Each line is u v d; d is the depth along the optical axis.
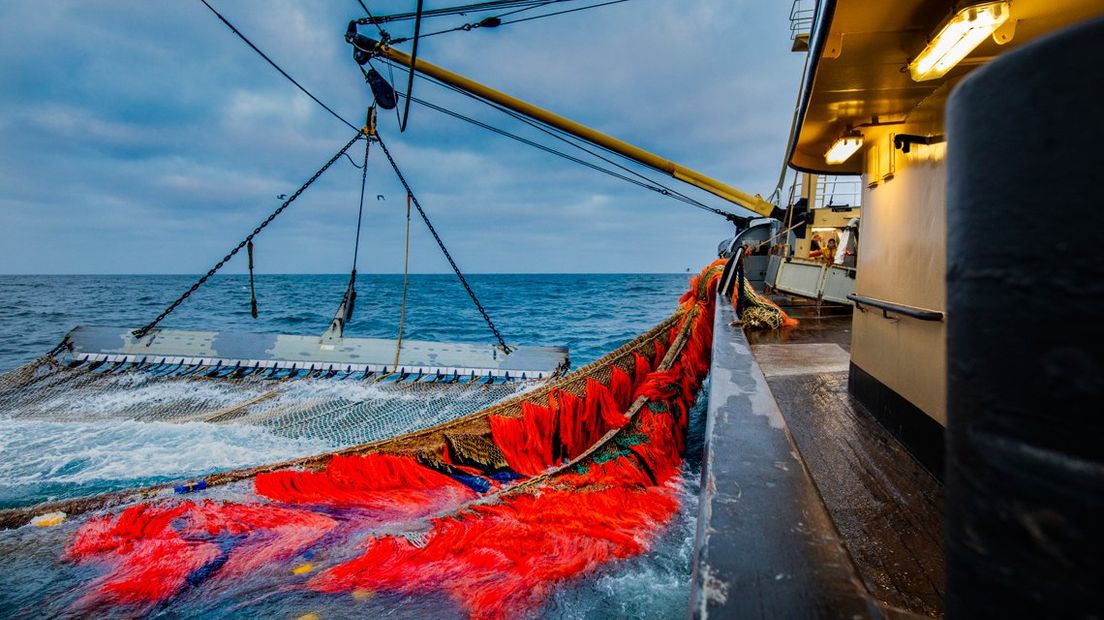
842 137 3.77
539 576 2.76
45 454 5.36
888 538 2.11
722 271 9.94
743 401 2.84
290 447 5.75
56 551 2.96
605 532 3.18
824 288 10.27
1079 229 0.41
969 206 0.52
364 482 3.77
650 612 2.54
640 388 5.57
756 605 1.12
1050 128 0.43
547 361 9.70
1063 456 0.42
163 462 5.18
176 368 9.04
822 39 2.70
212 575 2.76
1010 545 0.47
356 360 9.52
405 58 9.71
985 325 0.50
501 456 4.32
